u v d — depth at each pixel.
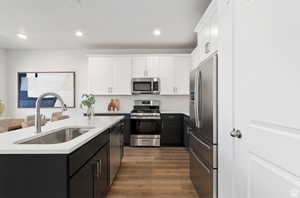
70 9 3.18
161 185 2.89
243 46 1.41
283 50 0.98
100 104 5.68
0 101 5.18
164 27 4.00
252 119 1.29
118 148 3.39
